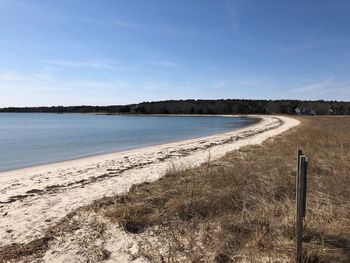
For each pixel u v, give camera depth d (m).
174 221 5.78
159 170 12.42
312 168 9.26
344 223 5.11
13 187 10.48
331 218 5.33
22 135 37.47
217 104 164.88
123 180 10.70
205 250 4.73
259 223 5.38
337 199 6.30
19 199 8.75
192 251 4.70
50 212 7.27
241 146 19.12
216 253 4.55
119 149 23.39
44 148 24.50
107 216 6.18
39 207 7.74
